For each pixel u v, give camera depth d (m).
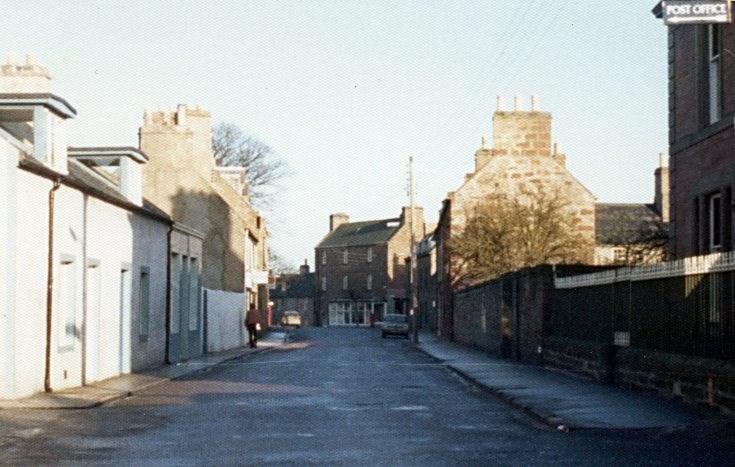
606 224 65.69
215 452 11.43
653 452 11.28
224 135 72.12
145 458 10.98
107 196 23.23
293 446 11.91
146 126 47.09
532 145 51.19
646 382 18.50
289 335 70.62
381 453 11.29
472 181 51.16
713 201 20.20
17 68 25.42
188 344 34.38
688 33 21.23
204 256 46.81
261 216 63.00
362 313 109.81
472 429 13.77
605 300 22.05
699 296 16.05
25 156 17.94
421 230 109.00
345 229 118.00
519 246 47.19
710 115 20.42
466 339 48.03
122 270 25.88
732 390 14.05
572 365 24.41
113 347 24.61
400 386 22.09
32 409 16.56
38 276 18.83
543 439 12.59
